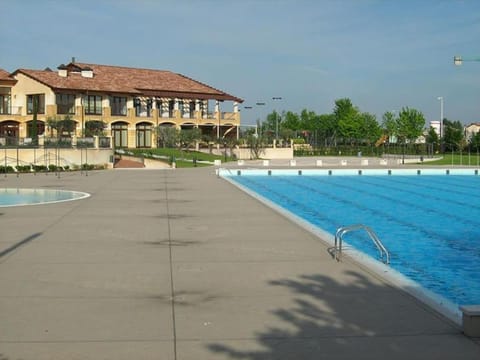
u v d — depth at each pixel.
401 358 5.27
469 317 5.79
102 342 5.71
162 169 44.38
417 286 7.94
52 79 59.19
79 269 9.02
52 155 43.31
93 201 20.19
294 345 5.62
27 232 12.92
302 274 8.71
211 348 5.55
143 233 12.81
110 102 62.91
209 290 7.75
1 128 59.28
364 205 23.81
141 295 7.48
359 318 6.46
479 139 81.12
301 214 21.16
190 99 70.88
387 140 95.94
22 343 5.67
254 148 69.19
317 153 78.88
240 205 18.80
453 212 21.58
